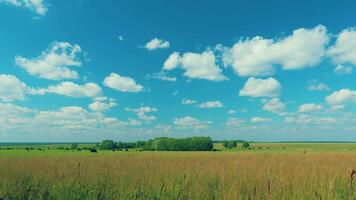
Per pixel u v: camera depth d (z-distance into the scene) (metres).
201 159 35.25
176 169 21.92
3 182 16.05
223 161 30.75
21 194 13.96
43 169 22.56
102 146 117.12
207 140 114.25
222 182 16.38
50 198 13.94
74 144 110.00
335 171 19.50
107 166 24.73
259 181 16.56
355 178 16.34
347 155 42.03
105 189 14.99
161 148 113.50
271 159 34.00
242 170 21.17
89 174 19.11
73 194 13.86
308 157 37.84
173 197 13.53
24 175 18.83
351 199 12.62
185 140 114.00
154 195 13.67
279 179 16.64
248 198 13.27
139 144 126.38
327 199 12.34
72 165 25.98
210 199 13.66
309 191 13.67
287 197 13.47
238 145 162.88
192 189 14.57
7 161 31.48
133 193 14.03
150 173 19.28
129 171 21.48
